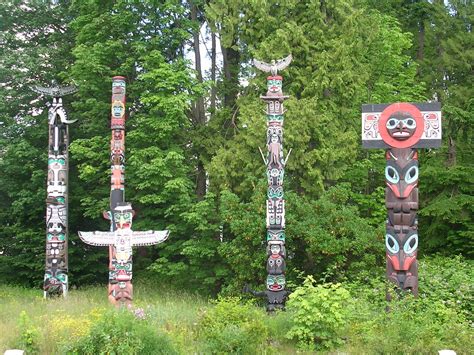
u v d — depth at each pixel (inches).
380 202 1040.2
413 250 650.8
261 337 534.9
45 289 775.1
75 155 986.7
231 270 899.4
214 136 1039.6
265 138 932.6
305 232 799.1
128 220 709.3
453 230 1058.7
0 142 1016.9
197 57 1141.1
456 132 1084.5
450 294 665.0
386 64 1085.8
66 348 478.3
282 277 705.6
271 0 985.5
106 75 1008.2
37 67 1041.5
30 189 1050.7
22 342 515.2
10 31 1112.8
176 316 609.9
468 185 1055.6
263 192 851.4
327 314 552.1
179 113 945.5
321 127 942.4
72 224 1085.8
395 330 520.4
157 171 917.8
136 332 479.8
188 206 916.0
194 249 898.1
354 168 1035.3
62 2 1131.9
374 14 1062.4
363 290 700.0
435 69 1185.4
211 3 1048.2
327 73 941.2
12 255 1093.8
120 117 800.9
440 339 522.6
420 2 1285.7
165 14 1025.5
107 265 1085.1
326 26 967.0
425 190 1078.4
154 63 977.5
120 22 984.3
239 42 1090.7
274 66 752.3
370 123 673.6
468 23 1204.5
